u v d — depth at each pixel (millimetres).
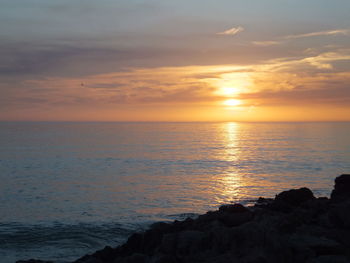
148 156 108812
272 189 50125
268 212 13156
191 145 158750
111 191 50406
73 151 127438
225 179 60938
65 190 51812
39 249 22703
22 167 83125
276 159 96875
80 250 22422
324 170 72812
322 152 117750
